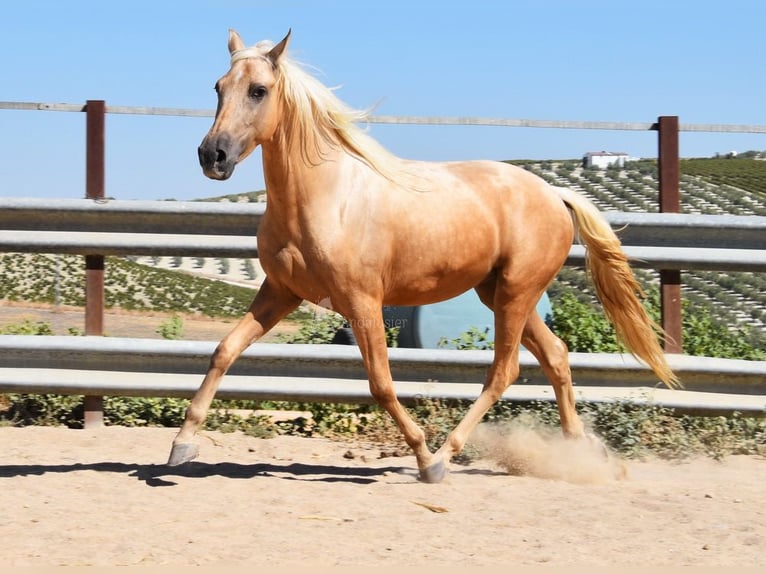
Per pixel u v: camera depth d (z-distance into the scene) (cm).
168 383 780
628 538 503
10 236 786
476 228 648
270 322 639
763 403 785
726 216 795
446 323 973
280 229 610
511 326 673
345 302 612
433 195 637
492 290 701
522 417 762
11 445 727
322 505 569
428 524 530
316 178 602
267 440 774
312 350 778
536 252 670
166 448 733
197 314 2472
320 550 474
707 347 912
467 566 446
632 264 795
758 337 1056
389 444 777
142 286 2973
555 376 699
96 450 721
